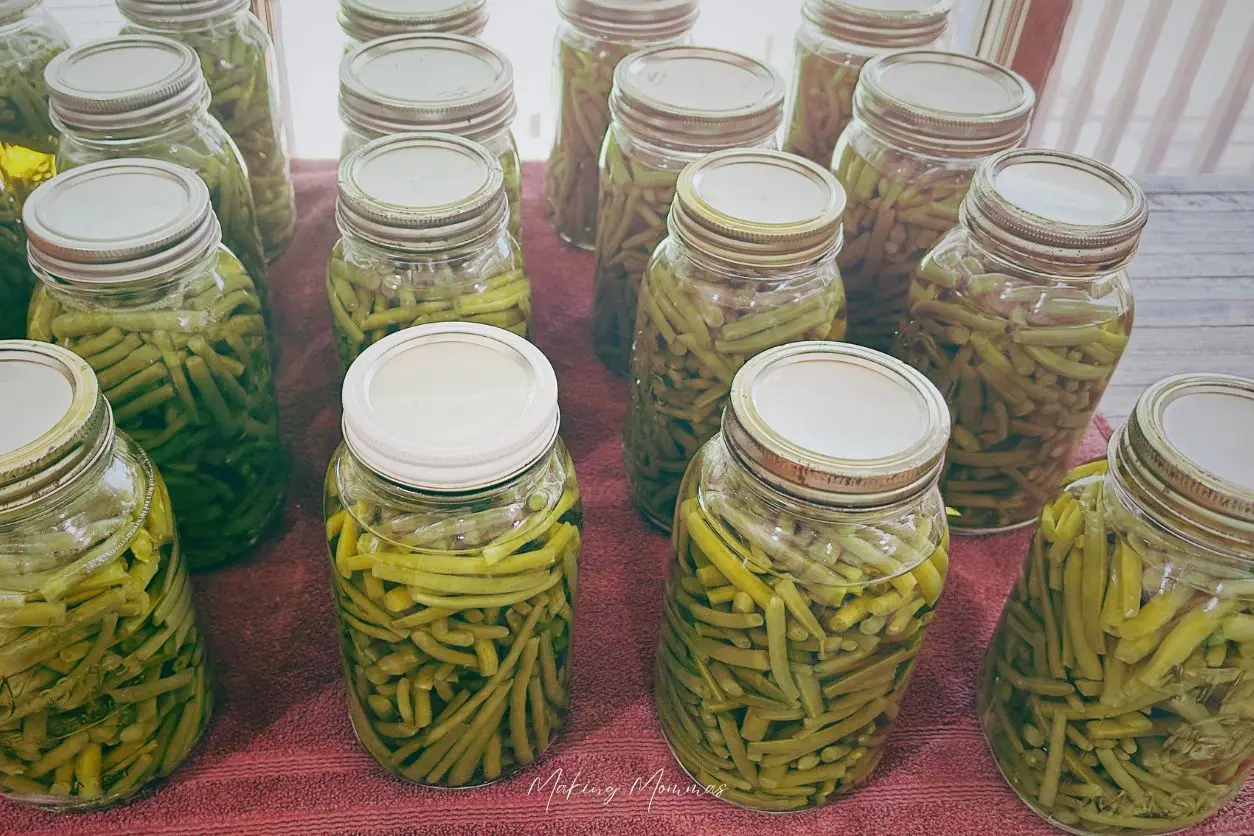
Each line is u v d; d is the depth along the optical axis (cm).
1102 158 141
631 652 77
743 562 58
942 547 60
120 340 68
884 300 91
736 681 62
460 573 56
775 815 67
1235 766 62
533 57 145
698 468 64
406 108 82
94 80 80
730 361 74
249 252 90
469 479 53
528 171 130
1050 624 63
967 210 74
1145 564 58
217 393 72
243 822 65
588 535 85
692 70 90
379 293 75
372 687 62
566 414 96
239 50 97
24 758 60
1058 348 74
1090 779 64
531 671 63
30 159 92
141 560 59
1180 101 134
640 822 66
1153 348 108
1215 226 123
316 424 93
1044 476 82
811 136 103
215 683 72
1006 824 68
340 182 73
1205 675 56
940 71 89
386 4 100
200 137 84
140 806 65
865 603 57
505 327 77
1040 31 104
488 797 67
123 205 69
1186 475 53
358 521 58
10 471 50
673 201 75
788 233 67
